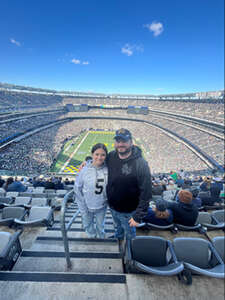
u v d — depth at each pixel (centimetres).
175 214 443
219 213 532
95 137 5494
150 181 213
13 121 4366
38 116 5672
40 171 2869
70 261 295
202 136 4028
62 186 1225
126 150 212
